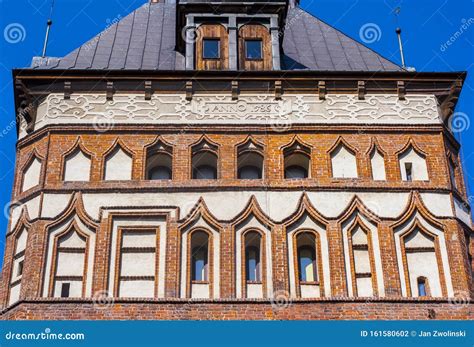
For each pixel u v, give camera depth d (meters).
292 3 38.59
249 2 33.12
